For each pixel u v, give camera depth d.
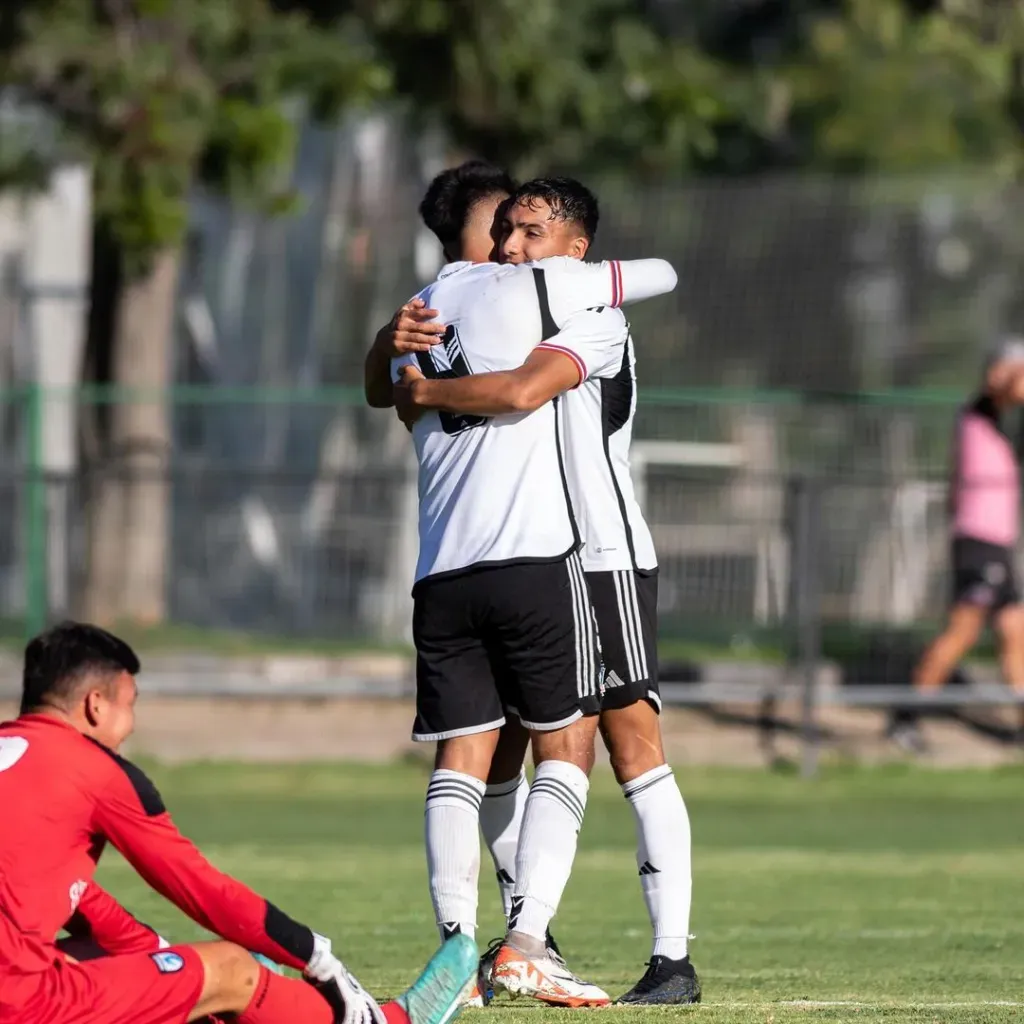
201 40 55.12
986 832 39.50
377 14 58.50
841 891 29.91
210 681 46.31
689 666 48.59
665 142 68.25
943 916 26.88
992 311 68.88
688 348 68.94
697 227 69.50
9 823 13.44
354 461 58.00
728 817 41.56
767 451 55.53
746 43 97.00
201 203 68.00
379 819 40.47
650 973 17.97
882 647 48.12
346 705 49.88
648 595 18.12
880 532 48.06
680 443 55.12
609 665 17.86
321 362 67.69
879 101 93.06
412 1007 14.79
